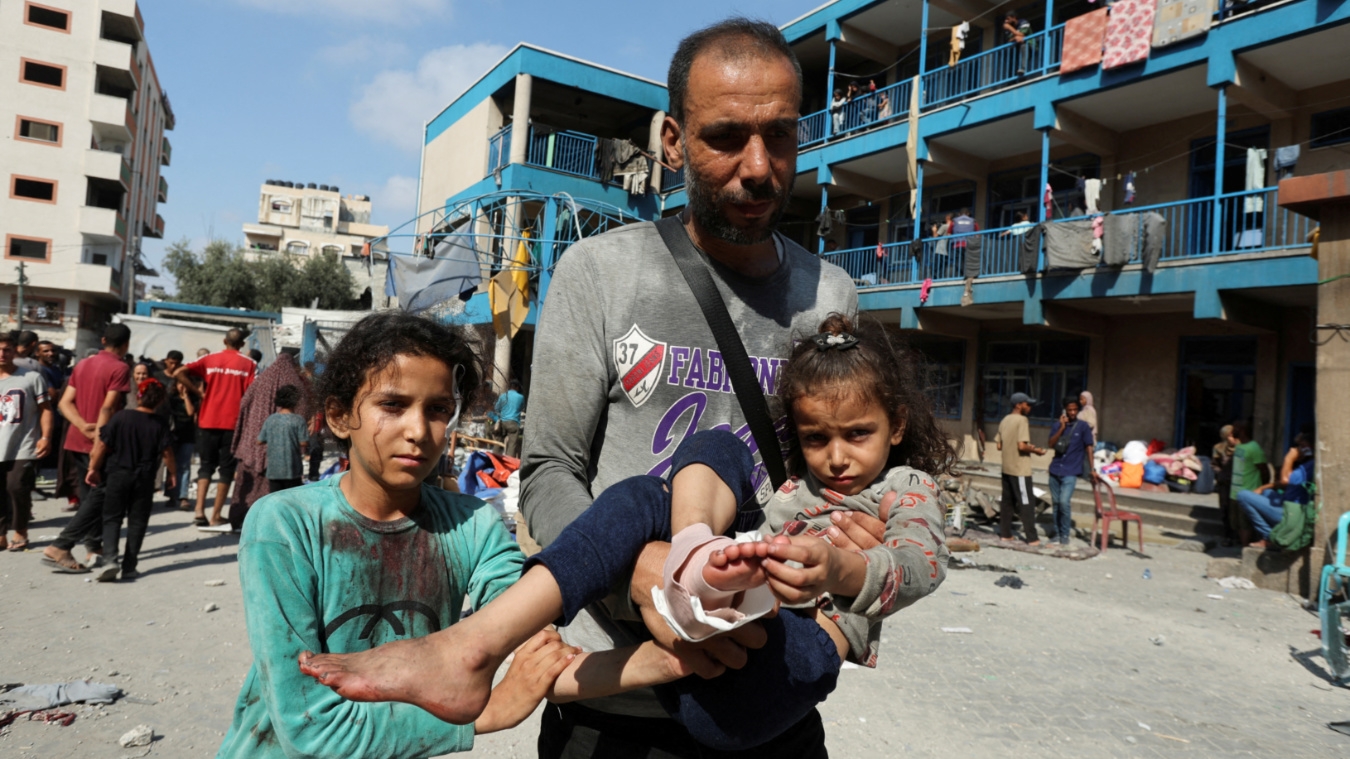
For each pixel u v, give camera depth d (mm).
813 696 1178
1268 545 7988
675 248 1594
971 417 17609
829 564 946
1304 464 8484
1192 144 14320
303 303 47031
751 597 964
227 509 9766
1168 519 11758
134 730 3424
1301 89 12883
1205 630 6266
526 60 20688
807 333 1688
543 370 1540
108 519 6020
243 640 4836
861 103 18859
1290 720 4383
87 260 41969
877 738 3893
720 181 1464
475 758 3570
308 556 1548
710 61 1456
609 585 1103
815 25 19219
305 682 1375
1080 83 13805
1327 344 7234
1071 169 16141
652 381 1531
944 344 18438
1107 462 14570
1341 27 10930
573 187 20938
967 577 8008
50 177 40562
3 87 39594
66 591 5727
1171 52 12578
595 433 1563
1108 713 4363
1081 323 14875
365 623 1581
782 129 1467
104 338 7684
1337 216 7207
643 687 1323
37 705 3701
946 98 16359
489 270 15727
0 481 7059
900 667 4980
